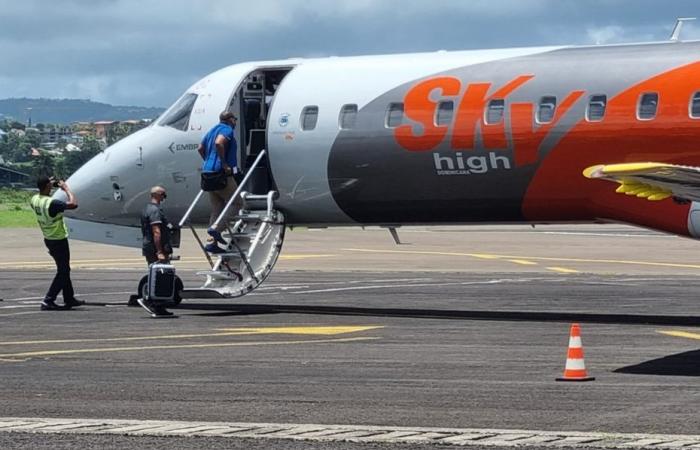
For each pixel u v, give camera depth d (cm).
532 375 1581
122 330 2208
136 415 1320
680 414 1284
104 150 2777
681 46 2227
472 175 2338
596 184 2225
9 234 6206
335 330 2180
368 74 2472
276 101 2548
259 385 1522
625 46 2277
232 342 2002
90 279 3528
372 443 1158
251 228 2584
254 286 2505
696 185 1759
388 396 1426
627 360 1709
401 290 3088
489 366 1677
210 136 2534
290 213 2578
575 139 2230
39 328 2256
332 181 2486
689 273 3631
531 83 2286
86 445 1165
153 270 2445
